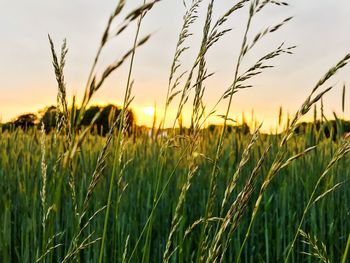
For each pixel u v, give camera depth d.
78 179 4.30
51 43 1.50
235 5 1.87
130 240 4.20
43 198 1.69
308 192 4.25
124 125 2.03
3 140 5.47
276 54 1.85
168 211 4.39
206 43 2.00
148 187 4.52
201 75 2.09
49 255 3.53
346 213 4.34
